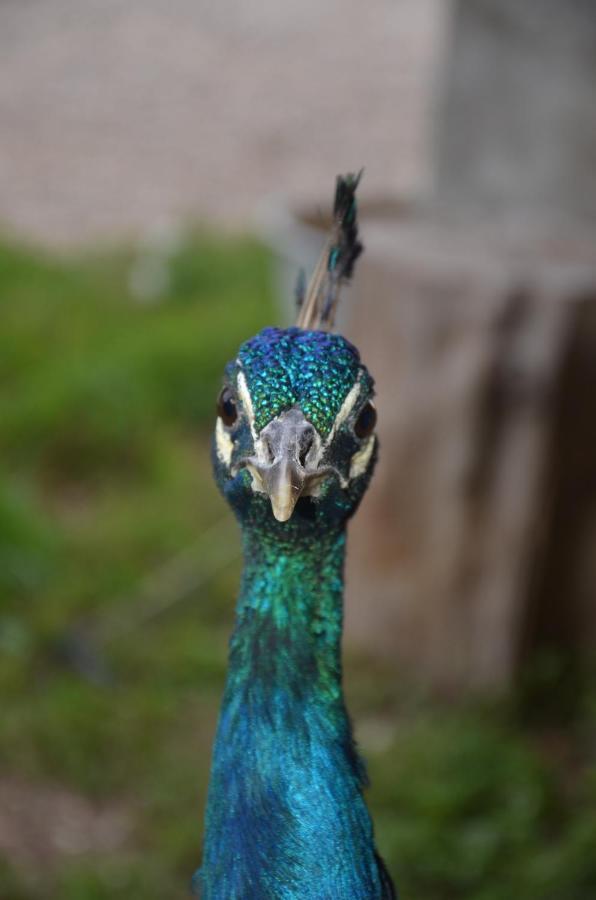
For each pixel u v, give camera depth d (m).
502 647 10.70
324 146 24.23
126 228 20.86
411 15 32.44
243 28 31.19
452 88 11.89
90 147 24.16
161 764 10.02
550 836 9.28
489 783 9.61
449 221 11.87
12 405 14.43
